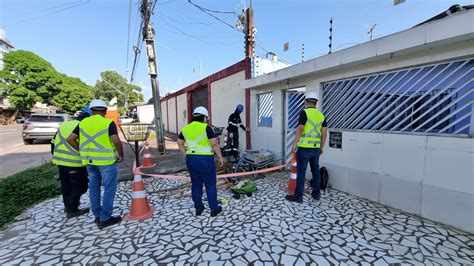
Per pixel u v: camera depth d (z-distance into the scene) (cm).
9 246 258
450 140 275
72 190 322
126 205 363
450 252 234
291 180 396
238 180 472
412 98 329
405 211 325
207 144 306
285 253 235
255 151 545
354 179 389
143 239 265
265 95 624
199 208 320
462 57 262
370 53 322
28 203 379
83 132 282
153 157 735
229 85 794
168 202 372
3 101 3412
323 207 343
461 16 228
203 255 234
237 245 250
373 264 218
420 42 265
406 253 233
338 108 425
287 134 546
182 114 1434
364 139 370
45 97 3167
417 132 312
